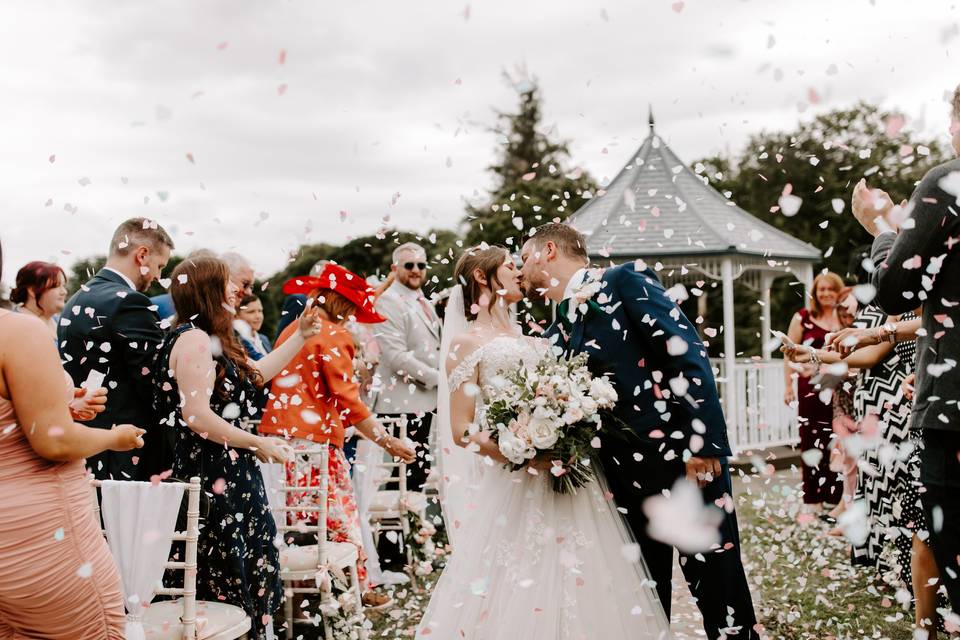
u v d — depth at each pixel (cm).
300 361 416
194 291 324
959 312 258
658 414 299
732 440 966
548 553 290
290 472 396
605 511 300
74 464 237
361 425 420
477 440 302
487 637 290
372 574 479
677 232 988
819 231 1712
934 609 339
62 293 439
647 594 298
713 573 297
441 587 312
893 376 423
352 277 425
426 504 540
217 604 302
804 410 641
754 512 638
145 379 356
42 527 223
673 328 296
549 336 345
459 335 321
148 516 260
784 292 1847
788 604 414
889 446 324
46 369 224
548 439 281
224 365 324
